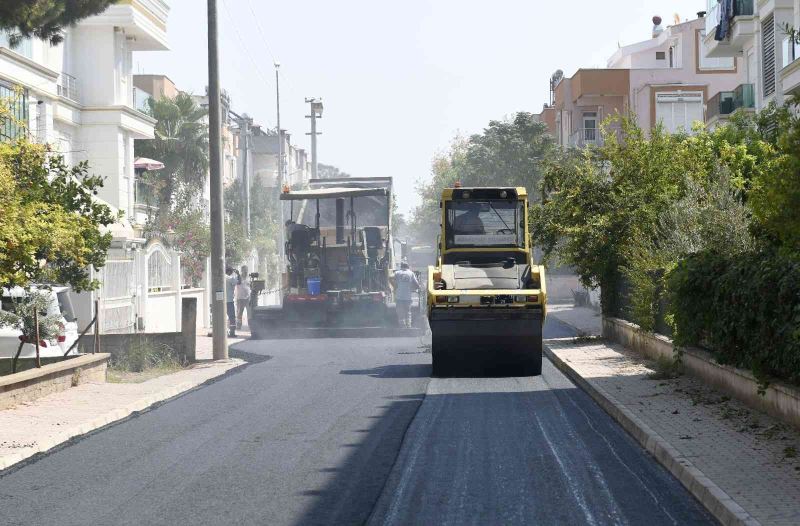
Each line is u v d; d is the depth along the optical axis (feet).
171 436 43.98
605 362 69.77
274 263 208.54
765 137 84.23
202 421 48.29
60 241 60.70
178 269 116.16
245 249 173.47
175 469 36.40
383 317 106.63
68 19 63.52
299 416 49.14
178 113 201.26
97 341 69.87
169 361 76.84
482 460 37.22
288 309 107.04
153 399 56.59
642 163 90.38
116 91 137.69
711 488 30.04
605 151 92.73
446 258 77.30
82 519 29.32
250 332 114.21
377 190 108.47
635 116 94.99
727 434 39.47
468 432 43.57
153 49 150.20
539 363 67.77
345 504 30.55
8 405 51.75
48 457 39.55
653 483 33.14
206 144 205.16
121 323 96.22
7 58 104.99
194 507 30.48
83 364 62.39
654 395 51.62
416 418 47.93
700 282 54.03
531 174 237.86
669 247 72.02
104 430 46.34
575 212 89.76
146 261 103.30
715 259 53.36
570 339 92.94
